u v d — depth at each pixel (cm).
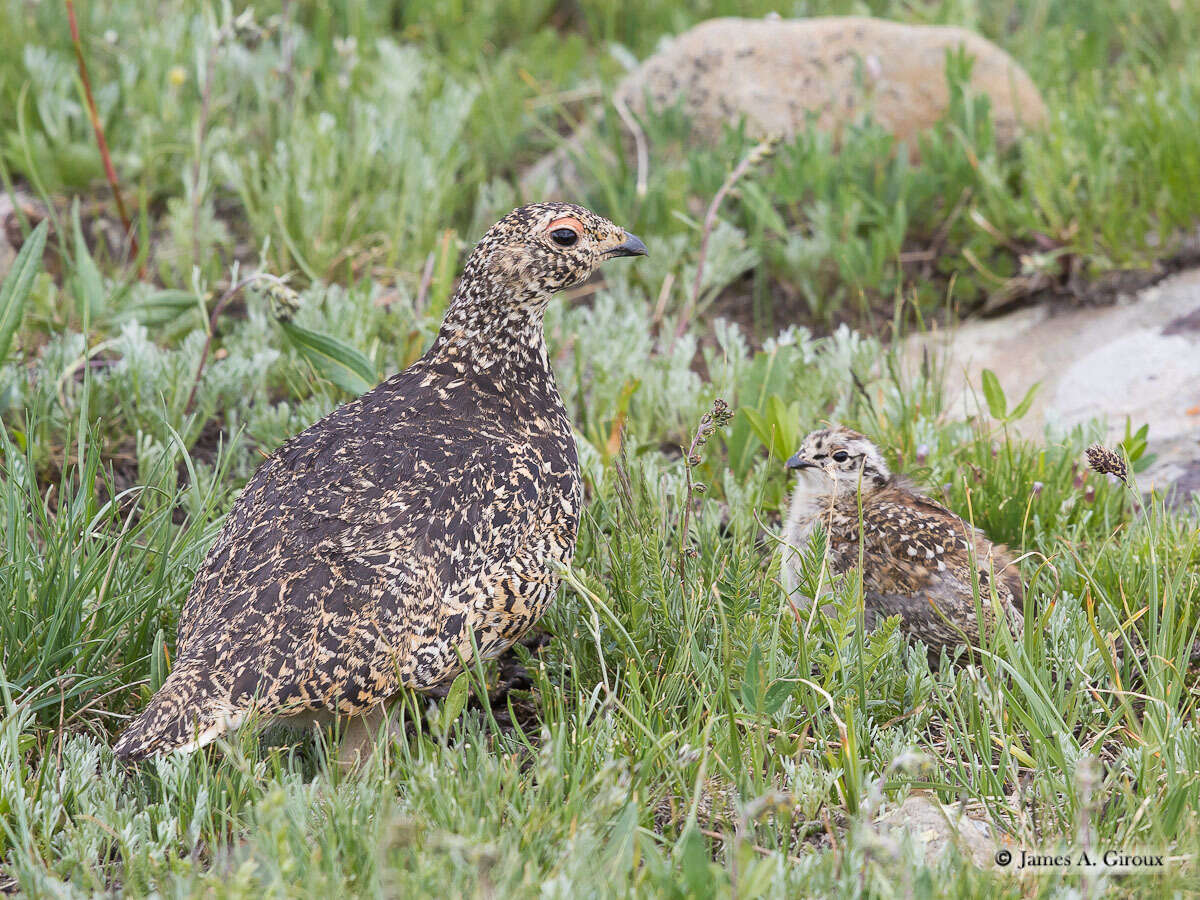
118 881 1131
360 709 1235
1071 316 2269
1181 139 2327
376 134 2506
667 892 1048
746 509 1773
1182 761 1244
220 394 1969
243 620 1216
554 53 3105
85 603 1428
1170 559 1571
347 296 2122
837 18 2644
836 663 1320
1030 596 1371
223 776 1219
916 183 2394
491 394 1474
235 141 2539
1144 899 1078
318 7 2964
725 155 2475
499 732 1286
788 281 2392
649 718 1277
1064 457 1783
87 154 2470
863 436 1716
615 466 1564
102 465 1711
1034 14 3152
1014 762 1269
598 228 1528
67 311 2067
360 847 1105
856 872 1094
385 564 1248
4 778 1193
